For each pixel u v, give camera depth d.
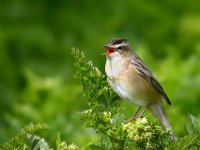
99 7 18.89
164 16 18.64
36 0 19.27
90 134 11.69
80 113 8.19
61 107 13.36
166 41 18.38
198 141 7.88
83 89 8.38
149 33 18.45
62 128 11.77
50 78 14.57
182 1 19.09
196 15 18.55
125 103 12.02
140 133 7.92
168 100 11.87
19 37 17.98
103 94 8.46
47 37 18.05
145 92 11.76
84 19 18.70
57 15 18.86
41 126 8.25
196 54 14.32
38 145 8.24
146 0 18.84
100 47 17.55
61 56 17.98
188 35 18.16
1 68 17.45
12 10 18.78
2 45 17.67
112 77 11.72
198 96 12.67
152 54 18.14
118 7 18.77
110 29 18.42
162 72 13.33
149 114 11.66
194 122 8.57
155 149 7.98
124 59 11.74
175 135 8.37
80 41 18.28
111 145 8.23
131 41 18.14
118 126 8.01
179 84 12.86
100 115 8.17
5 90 16.94
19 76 17.59
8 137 12.45
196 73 13.28
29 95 13.60
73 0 19.17
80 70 8.36
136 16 18.64
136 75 11.70
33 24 18.58
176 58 14.47
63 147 8.23
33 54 18.00
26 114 13.01
